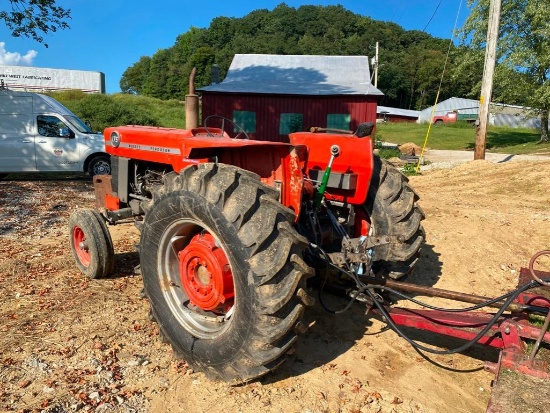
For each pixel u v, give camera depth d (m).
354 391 2.89
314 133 3.91
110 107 27.48
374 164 3.83
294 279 2.51
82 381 2.89
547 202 8.19
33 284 4.44
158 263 3.16
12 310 3.87
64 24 13.28
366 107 18.55
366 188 3.55
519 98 22.52
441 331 3.06
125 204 4.81
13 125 11.74
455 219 6.78
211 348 2.82
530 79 21.89
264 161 3.03
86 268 4.59
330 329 3.66
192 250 2.93
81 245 4.57
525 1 20.61
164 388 2.87
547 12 19.50
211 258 2.81
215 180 2.71
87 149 12.05
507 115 42.62
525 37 21.20
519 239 6.03
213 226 2.69
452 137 32.16
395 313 3.22
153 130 4.27
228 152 3.16
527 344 2.77
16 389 2.80
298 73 22.00
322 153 3.71
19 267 4.87
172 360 3.17
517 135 30.86
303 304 2.59
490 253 5.49
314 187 3.64
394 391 2.92
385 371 3.14
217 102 19.16
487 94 13.56
